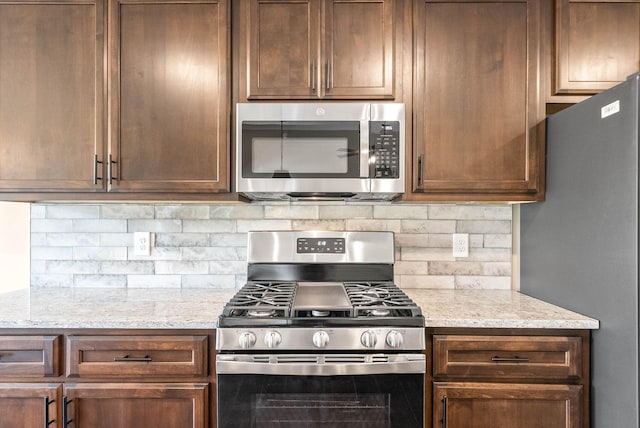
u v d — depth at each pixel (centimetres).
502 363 133
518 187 159
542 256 166
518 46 159
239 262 194
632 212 117
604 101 128
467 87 159
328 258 182
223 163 160
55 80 159
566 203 148
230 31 160
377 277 184
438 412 133
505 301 163
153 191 160
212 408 133
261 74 160
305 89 159
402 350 128
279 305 137
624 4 158
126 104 159
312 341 126
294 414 128
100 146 159
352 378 127
